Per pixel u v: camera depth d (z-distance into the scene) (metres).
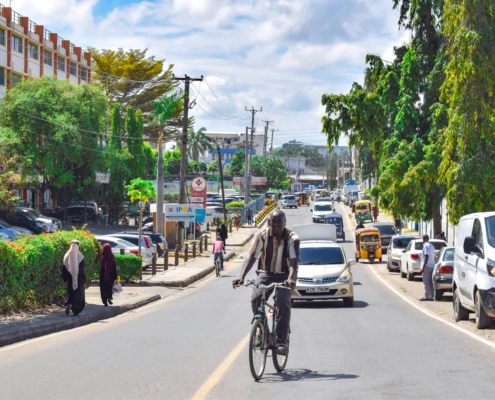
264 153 140.25
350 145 37.25
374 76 36.56
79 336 13.94
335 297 20.11
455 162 22.44
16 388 8.34
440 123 31.58
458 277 15.84
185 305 21.59
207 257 44.72
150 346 12.03
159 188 44.16
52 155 57.34
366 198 92.44
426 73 34.03
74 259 16.94
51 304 18.91
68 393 7.98
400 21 34.88
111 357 10.77
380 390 7.77
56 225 50.06
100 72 91.88
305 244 22.34
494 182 21.59
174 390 8.04
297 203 107.88
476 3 21.39
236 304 21.45
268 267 8.95
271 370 9.33
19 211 48.56
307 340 12.56
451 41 22.52
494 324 14.93
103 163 61.50
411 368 9.29
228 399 7.43
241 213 78.19
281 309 8.90
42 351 11.69
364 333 13.65
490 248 13.89
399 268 36.72
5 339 13.00
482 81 21.12
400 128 33.56
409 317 17.17
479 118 21.22
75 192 62.47
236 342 12.43
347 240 62.53
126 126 69.75
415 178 31.16
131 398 7.63
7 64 62.41
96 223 65.69
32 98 57.44
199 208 46.75
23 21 65.62
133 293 25.16
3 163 41.41
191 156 166.88
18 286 16.34
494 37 21.41
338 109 36.41
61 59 75.56
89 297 22.53
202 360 10.30
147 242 35.94
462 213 21.97
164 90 93.81
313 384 8.21
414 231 66.88
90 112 61.38
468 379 8.39
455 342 12.05
